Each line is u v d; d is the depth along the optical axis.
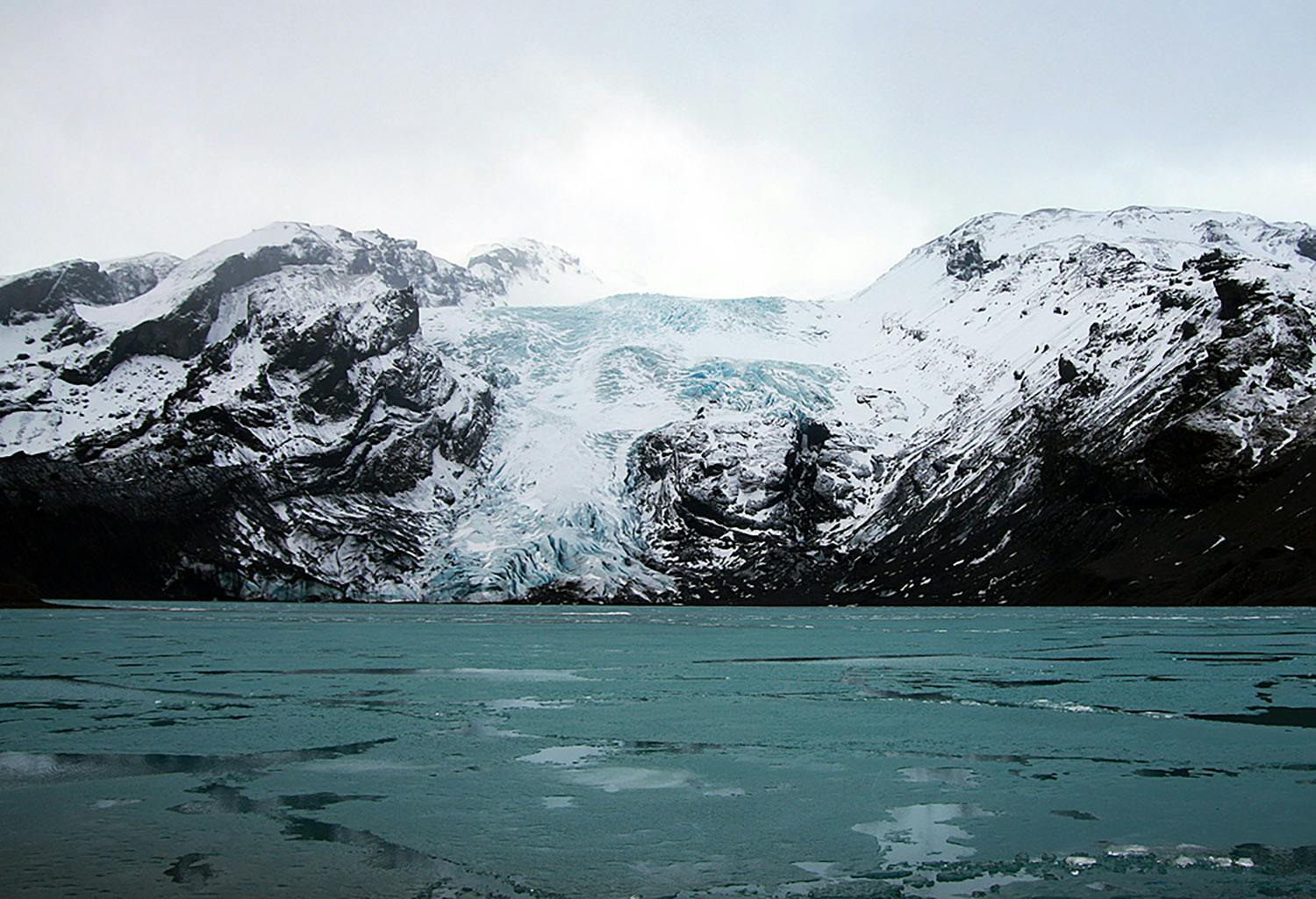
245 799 24.20
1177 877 18.33
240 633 89.81
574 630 102.56
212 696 41.97
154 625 102.69
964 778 26.23
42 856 19.61
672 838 21.06
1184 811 22.69
